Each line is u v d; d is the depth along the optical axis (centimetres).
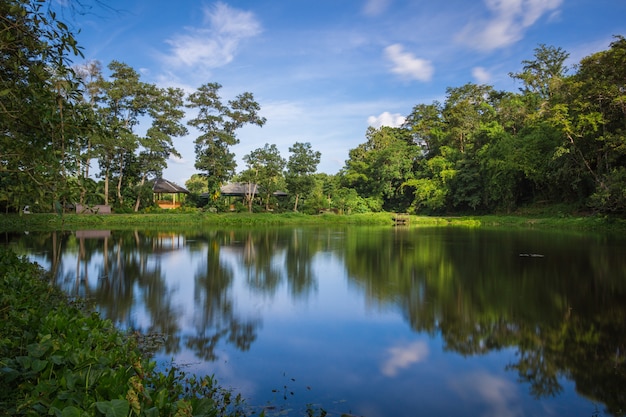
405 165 5200
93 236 2334
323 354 598
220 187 4522
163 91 4003
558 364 566
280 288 1034
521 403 459
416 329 717
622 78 2572
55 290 870
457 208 4747
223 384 493
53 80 392
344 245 1992
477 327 726
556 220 3155
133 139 3641
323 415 423
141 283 1073
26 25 362
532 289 1009
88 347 361
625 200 2441
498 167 3762
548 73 4459
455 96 5394
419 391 485
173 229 2977
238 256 1598
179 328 711
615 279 1109
